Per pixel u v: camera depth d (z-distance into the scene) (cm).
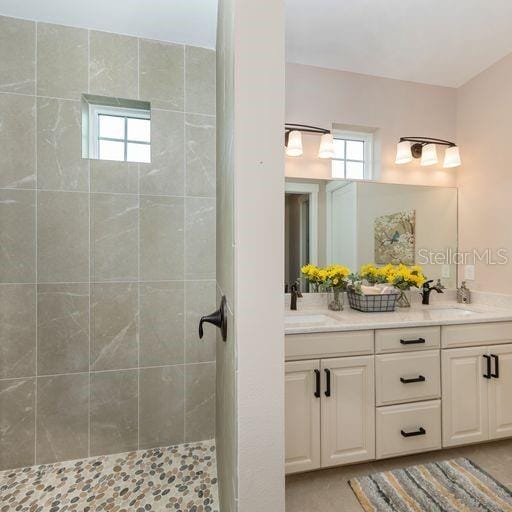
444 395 175
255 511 72
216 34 174
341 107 227
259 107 70
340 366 162
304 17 175
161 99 188
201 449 186
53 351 174
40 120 171
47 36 172
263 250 71
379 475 164
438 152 247
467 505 144
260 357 71
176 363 190
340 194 228
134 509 141
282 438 73
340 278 208
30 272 171
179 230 191
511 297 208
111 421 181
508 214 212
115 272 182
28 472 165
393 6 168
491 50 207
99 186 179
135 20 170
